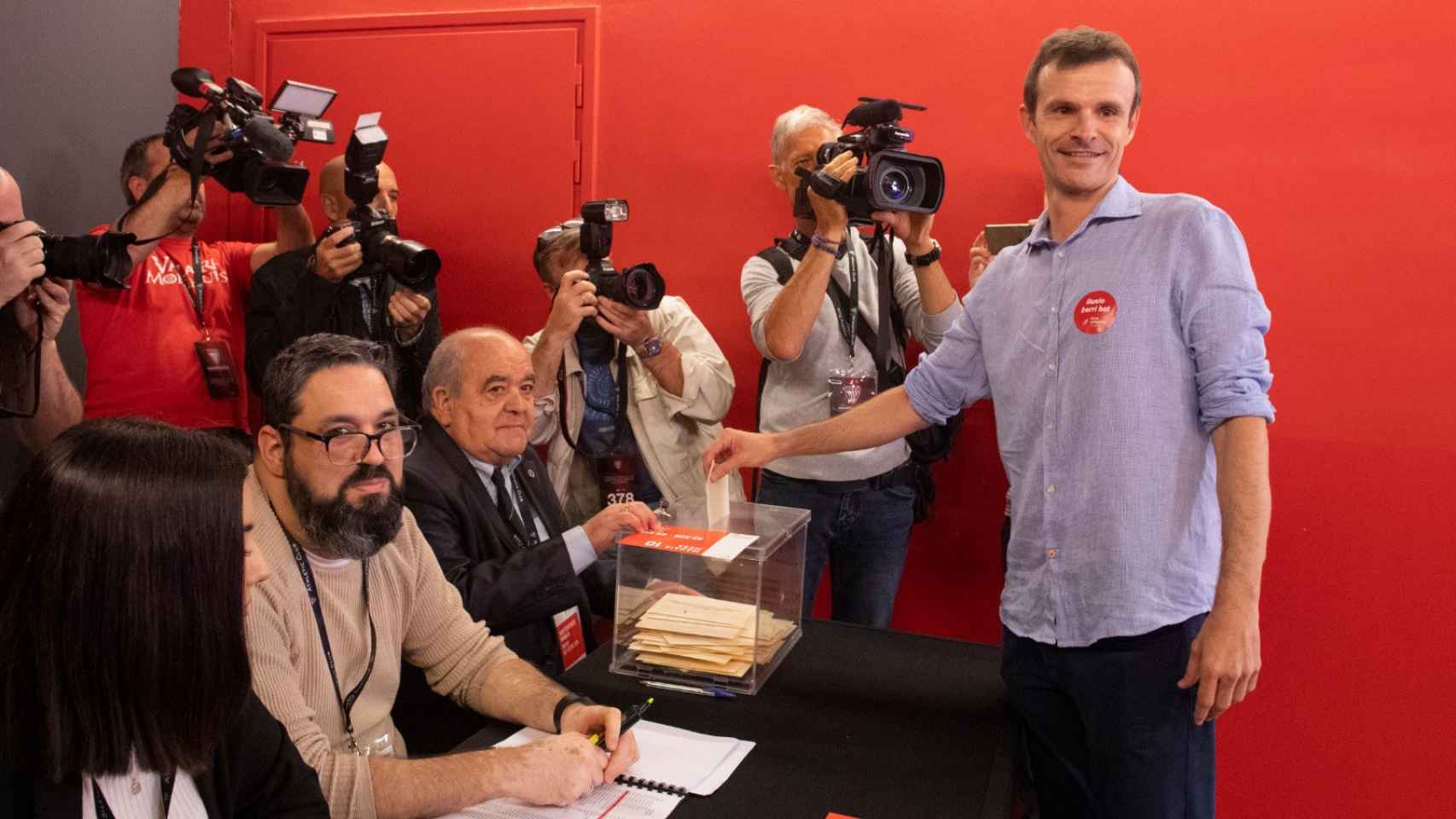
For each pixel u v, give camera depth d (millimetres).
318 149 3785
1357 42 2869
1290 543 2977
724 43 3389
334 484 1682
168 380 3301
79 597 1060
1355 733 2945
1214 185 3002
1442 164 2822
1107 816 1788
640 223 3510
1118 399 1731
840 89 3299
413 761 1583
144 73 3838
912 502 3049
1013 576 1913
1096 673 1752
